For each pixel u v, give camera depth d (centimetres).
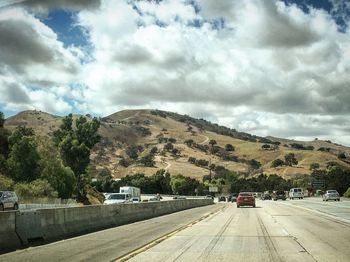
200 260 1346
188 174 19538
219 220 3047
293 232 2189
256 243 1753
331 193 7644
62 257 1402
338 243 1758
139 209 3303
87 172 10181
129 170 19788
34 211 1822
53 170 7775
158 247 1636
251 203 5191
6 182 6594
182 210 4738
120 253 1486
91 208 2398
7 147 8469
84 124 10531
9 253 1487
